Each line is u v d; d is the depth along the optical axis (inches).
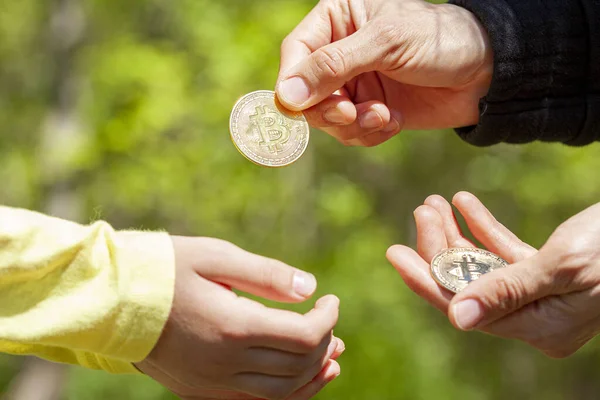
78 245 26.8
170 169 86.5
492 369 140.7
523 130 32.3
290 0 87.1
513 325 28.4
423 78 32.1
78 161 76.6
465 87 32.7
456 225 30.1
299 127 32.2
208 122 86.6
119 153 84.0
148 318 26.7
